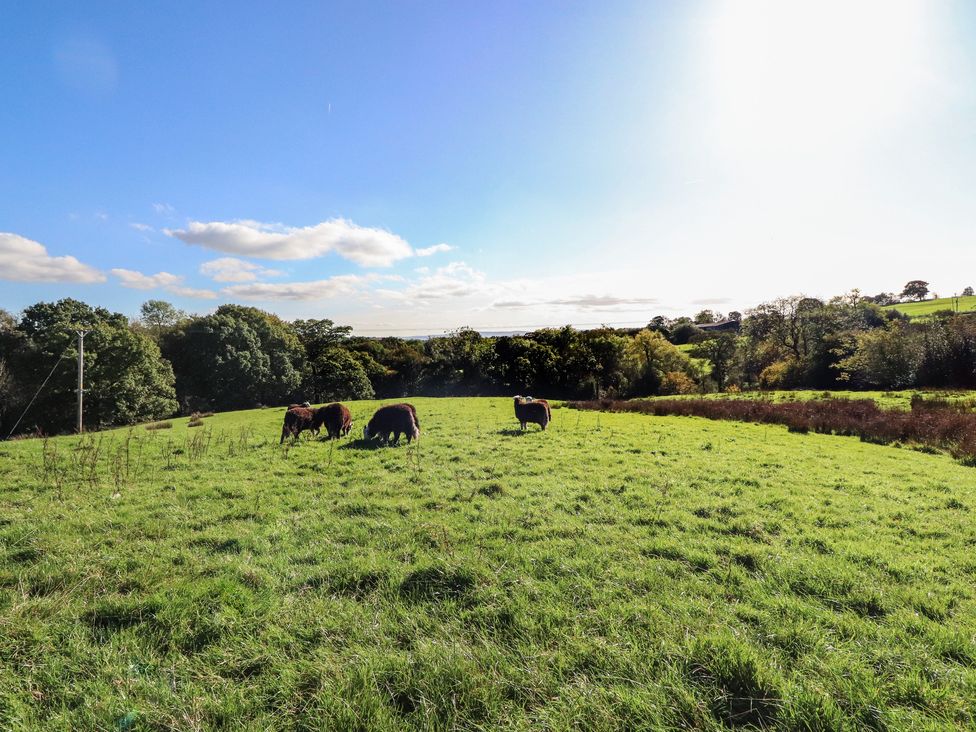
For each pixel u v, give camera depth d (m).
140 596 4.71
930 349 39.75
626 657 3.63
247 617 4.36
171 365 49.16
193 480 10.02
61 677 3.54
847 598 4.75
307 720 3.07
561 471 10.63
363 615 4.39
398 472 10.56
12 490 9.41
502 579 5.09
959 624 4.23
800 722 2.95
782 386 54.75
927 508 8.03
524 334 77.12
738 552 5.89
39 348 38.22
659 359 64.62
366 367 70.62
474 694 3.23
